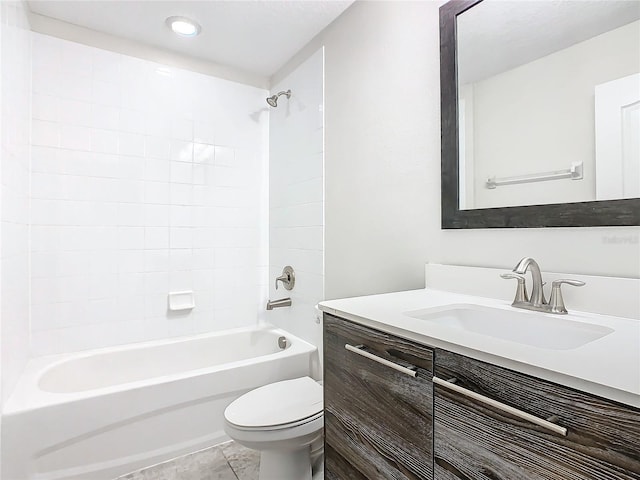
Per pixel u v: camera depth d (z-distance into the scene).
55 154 2.09
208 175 2.59
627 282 0.93
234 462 1.78
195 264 2.54
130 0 1.92
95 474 1.60
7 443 1.44
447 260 1.41
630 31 0.95
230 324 2.67
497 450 0.69
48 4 1.95
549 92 1.11
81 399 1.58
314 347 2.22
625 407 0.53
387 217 1.68
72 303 2.14
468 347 0.74
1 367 1.46
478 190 1.29
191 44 2.37
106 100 2.24
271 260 2.76
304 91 2.35
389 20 1.68
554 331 0.96
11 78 1.63
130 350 2.24
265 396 1.69
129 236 2.31
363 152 1.83
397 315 1.03
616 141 0.97
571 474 0.59
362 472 1.03
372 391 1.00
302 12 2.00
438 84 1.45
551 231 1.10
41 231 2.04
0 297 1.46
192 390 1.83
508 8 1.22
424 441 0.84
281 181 2.62
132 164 2.32
